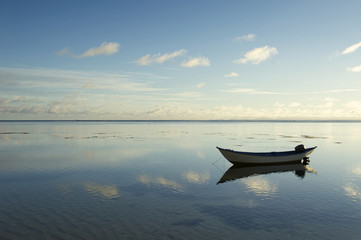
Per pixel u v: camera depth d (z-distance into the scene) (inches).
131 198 677.9
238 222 526.3
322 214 570.3
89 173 979.3
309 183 854.5
